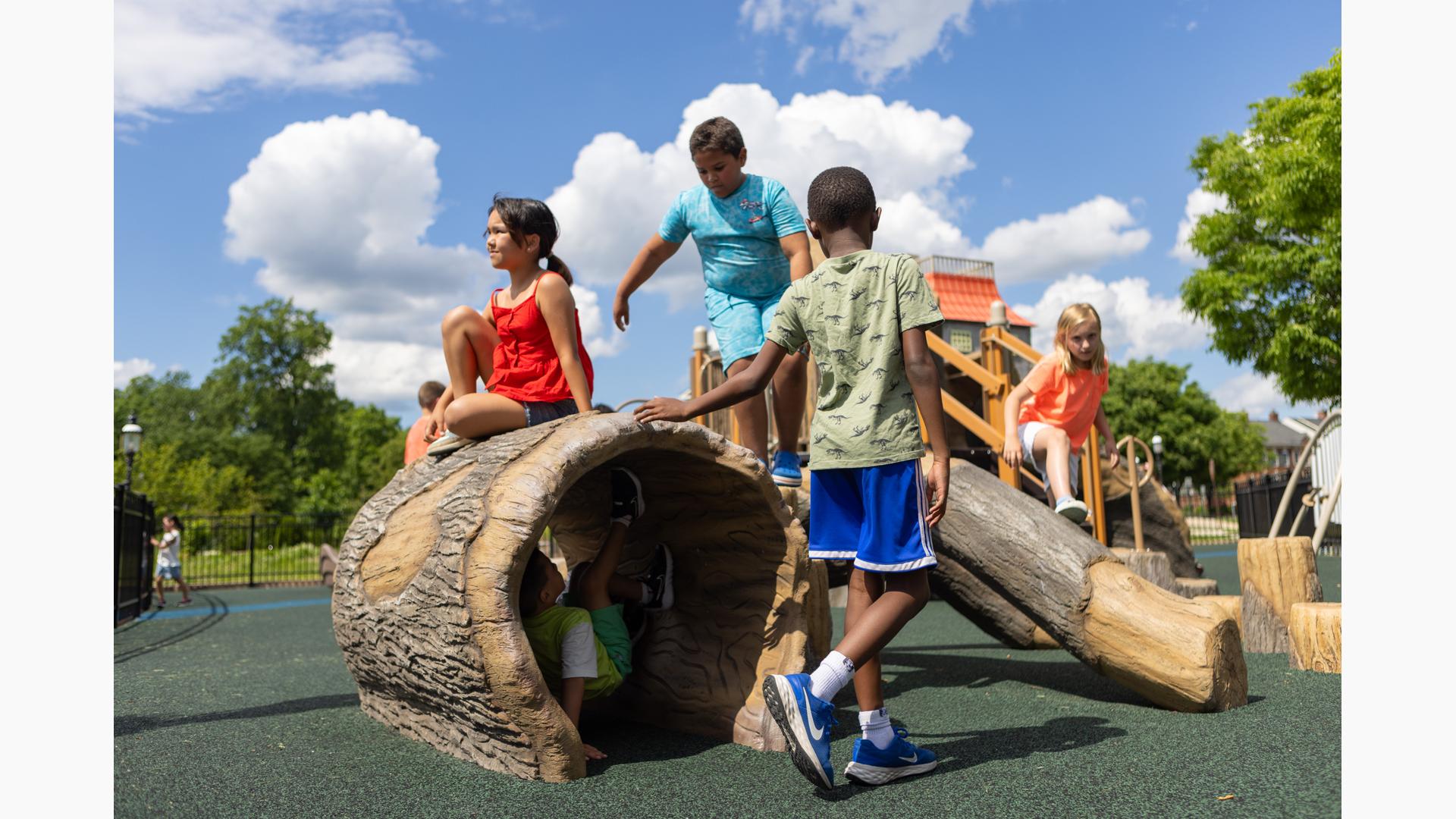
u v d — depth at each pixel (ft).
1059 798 7.64
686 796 8.14
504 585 8.64
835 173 9.30
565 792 8.30
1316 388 56.08
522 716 8.63
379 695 11.44
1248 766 8.38
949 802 7.69
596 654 10.43
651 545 12.31
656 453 10.21
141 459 115.24
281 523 75.46
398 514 10.54
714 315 13.62
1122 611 11.37
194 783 8.79
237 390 187.73
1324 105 55.77
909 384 8.54
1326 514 23.49
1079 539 12.21
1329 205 55.62
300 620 31.24
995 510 12.63
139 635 26.37
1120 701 11.84
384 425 223.30
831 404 8.80
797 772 8.96
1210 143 61.87
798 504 12.84
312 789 8.53
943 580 16.17
